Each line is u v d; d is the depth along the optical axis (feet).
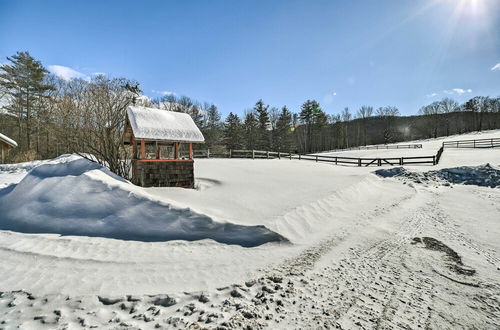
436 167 59.06
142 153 32.32
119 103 41.11
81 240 17.80
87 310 10.59
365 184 41.39
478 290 13.23
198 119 163.02
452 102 283.79
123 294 11.78
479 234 22.11
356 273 14.79
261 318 10.30
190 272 14.17
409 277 14.52
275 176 44.93
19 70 97.14
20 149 88.43
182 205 21.17
